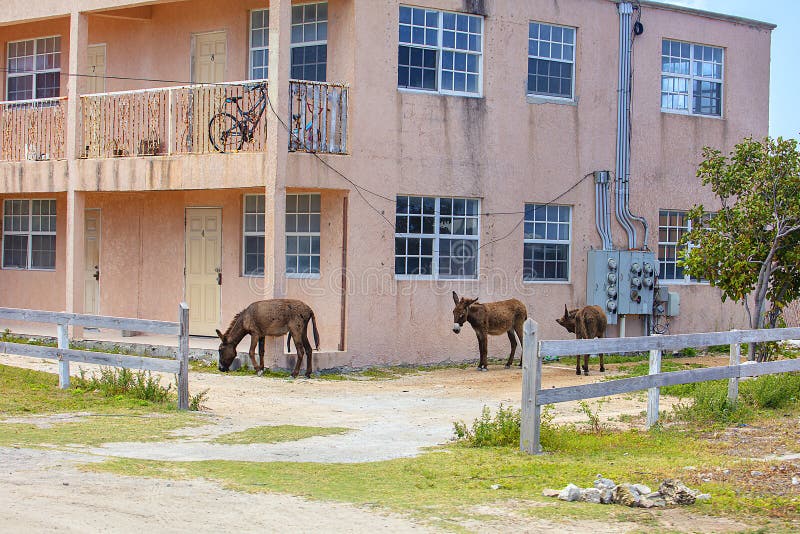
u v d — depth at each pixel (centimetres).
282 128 1608
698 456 986
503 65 1884
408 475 877
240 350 1734
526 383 997
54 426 1088
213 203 1933
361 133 1711
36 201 2209
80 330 1891
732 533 692
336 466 918
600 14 2012
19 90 2209
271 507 741
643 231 2080
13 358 1686
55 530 653
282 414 1267
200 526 680
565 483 841
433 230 1822
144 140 1852
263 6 1866
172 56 1978
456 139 1827
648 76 2089
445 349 1827
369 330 1730
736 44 2223
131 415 1184
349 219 1703
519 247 1911
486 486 831
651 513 745
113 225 2064
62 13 1892
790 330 1329
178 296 1978
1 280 2252
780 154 1509
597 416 1205
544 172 1939
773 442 1070
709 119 2183
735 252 1527
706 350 2175
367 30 1717
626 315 2055
